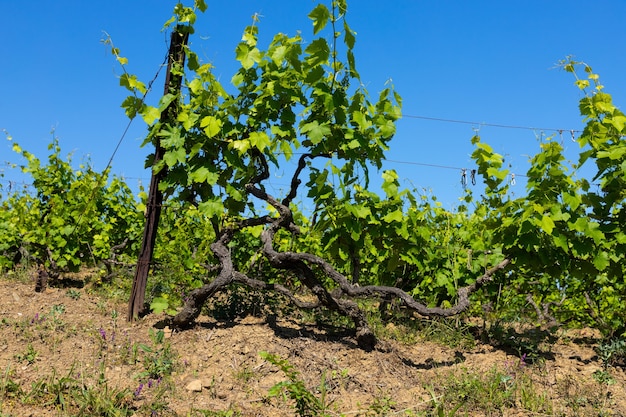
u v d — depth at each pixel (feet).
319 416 11.24
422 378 14.85
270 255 16.87
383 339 18.17
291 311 19.83
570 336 21.90
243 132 16.92
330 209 17.19
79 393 11.35
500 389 13.94
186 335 15.88
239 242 23.48
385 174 18.99
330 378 14.11
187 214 25.18
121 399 11.60
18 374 12.34
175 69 17.17
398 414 12.25
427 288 21.97
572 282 23.25
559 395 14.17
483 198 19.62
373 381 14.29
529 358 17.19
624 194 16.51
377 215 18.57
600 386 14.84
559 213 15.93
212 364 14.25
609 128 16.55
